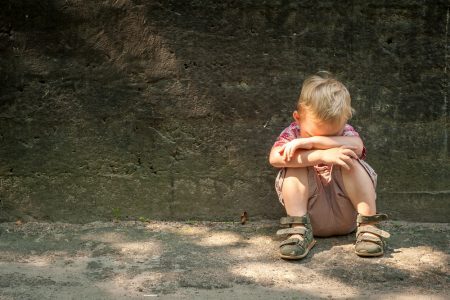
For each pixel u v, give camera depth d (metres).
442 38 3.05
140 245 2.89
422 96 3.10
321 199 2.87
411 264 2.66
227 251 2.82
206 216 3.18
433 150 3.14
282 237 3.00
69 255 2.76
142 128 3.11
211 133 3.12
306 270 2.61
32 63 3.02
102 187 3.15
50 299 2.33
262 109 3.11
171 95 3.08
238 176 3.16
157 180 3.16
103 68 3.05
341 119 2.75
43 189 3.14
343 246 2.87
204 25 3.02
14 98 3.05
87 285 2.45
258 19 3.02
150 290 2.41
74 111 3.08
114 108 3.09
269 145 3.14
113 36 3.02
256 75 3.07
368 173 2.82
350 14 3.03
